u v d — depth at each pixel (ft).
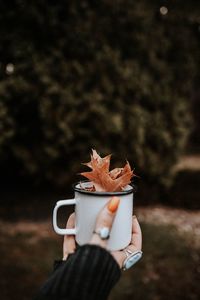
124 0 17.21
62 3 17.12
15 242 13.62
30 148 16.97
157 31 18.30
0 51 17.02
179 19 19.45
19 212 16.65
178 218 17.28
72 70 16.35
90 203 2.95
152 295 10.76
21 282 11.09
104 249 2.48
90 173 3.09
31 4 16.71
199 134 36.78
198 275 11.96
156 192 18.86
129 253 3.15
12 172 18.99
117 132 16.43
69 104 16.19
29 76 16.46
